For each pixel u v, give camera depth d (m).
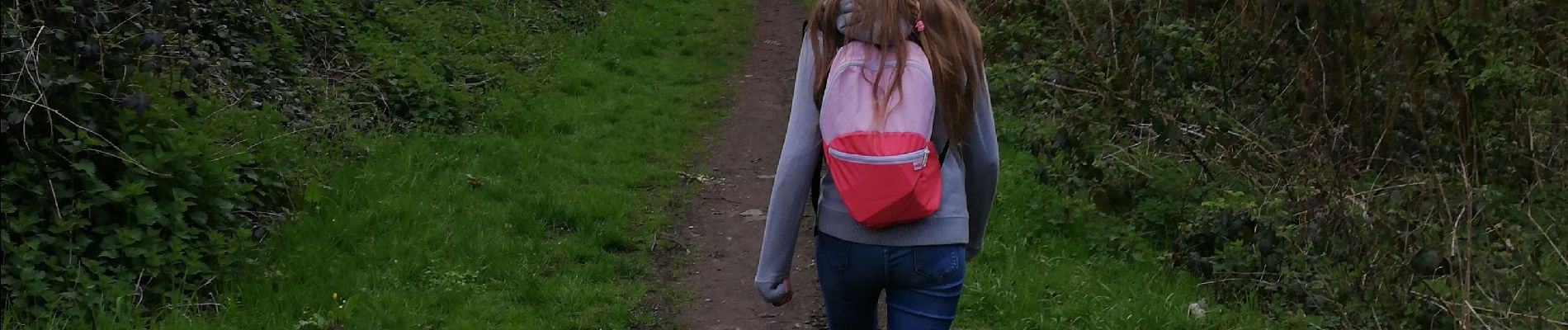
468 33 11.35
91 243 4.60
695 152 8.99
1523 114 6.03
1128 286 5.31
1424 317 4.83
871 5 2.54
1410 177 5.51
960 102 2.57
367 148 7.28
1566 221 5.92
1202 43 6.16
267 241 5.36
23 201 4.48
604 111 10.02
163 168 4.82
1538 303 4.66
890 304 2.72
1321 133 5.90
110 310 4.34
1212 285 5.41
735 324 5.04
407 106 8.61
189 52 6.55
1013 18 7.41
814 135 2.57
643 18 15.34
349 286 4.98
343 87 8.33
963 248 2.67
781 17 16.77
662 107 10.49
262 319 4.53
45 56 4.62
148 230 4.60
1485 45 5.59
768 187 7.86
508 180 7.23
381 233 5.82
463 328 4.70
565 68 11.52
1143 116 6.12
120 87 4.84
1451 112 5.77
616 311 5.06
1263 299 5.27
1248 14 6.30
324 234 5.60
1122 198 6.16
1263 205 5.56
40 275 4.26
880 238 2.58
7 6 4.59
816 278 5.68
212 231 4.78
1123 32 6.39
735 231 6.66
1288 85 6.25
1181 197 6.21
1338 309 4.97
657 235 6.45
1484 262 4.88
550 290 5.24
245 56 7.87
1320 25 5.76
